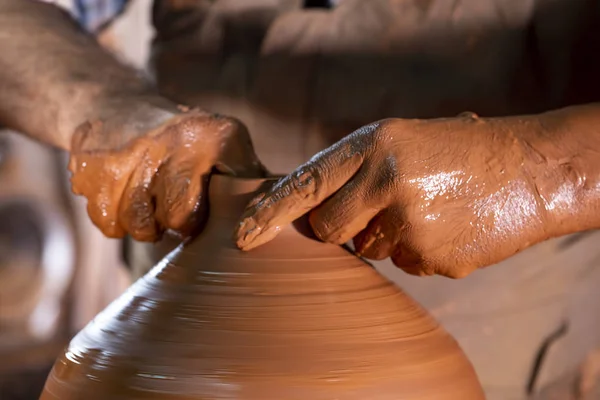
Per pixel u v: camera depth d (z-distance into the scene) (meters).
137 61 2.03
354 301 0.69
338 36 1.02
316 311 0.68
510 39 0.98
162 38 1.12
